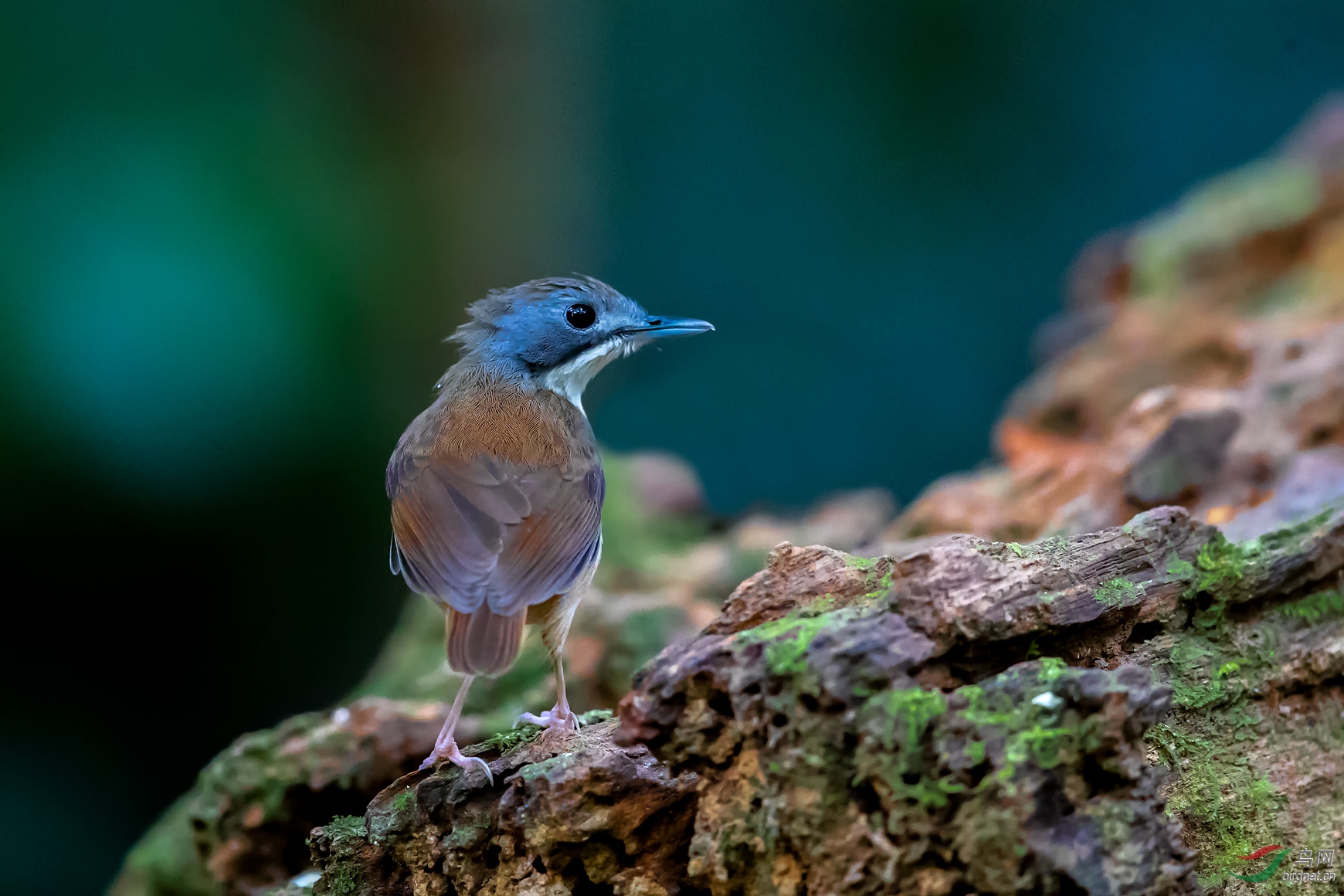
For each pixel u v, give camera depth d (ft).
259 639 49.01
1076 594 16.06
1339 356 29.17
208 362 45.98
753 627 16.22
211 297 46.19
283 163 50.47
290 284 48.49
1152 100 62.64
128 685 47.50
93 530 45.80
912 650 14.79
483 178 55.52
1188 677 17.48
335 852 18.78
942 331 62.59
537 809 16.08
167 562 47.32
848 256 64.23
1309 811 17.26
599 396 60.70
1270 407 28.32
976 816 13.57
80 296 44.55
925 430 60.85
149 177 46.98
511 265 57.16
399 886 18.74
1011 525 31.19
